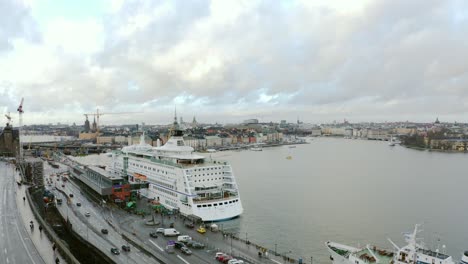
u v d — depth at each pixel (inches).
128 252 3503.9
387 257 3248.0
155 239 3986.2
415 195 7421.3
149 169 6156.5
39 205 5137.8
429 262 2849.4
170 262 3292.3
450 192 7741.1
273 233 4869.6
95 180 6569.9
